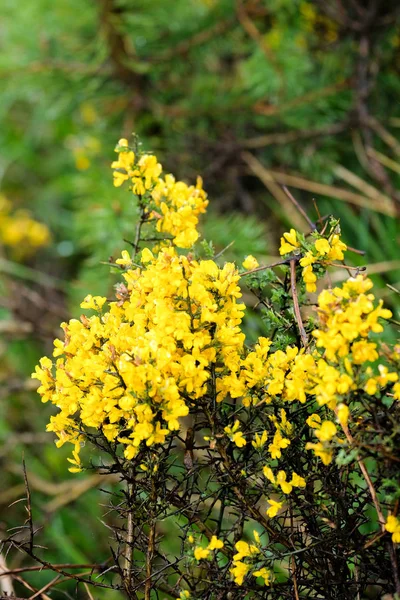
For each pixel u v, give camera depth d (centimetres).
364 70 148
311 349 77
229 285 74
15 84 165
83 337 77
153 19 155
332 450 71
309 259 75
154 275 74
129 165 84
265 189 170
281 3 152
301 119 157
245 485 77
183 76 164
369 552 76
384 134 147
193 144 161
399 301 133
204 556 73
